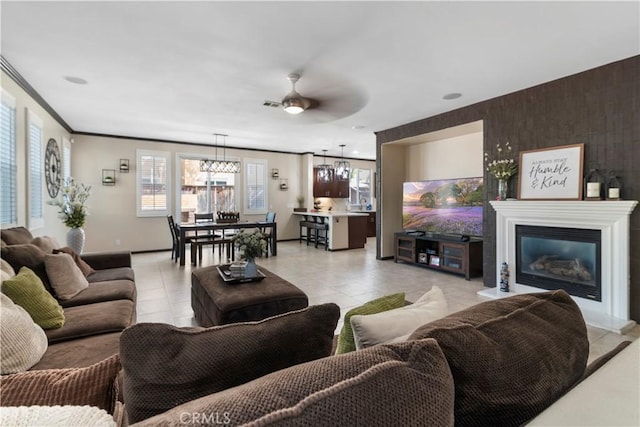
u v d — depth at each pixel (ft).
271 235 22.90
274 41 9.21
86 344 5.82
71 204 15.90
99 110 16.26
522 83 12.43
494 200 13.92
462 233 17.48
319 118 17.83
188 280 15.85
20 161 12.05
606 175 10.75
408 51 9.80
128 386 2.38
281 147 28.12
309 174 31.14
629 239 10.11
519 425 2.56
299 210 31.32
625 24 8.28
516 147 13.30
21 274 6.66
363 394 1.81
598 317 10.23
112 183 22.71
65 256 8.76
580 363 3.22
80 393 2.74
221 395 1.90
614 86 10.59
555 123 12.08
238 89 13.14
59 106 15.47
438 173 19.98
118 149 22.93
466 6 7.56
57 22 8.24
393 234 21.75
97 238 22.38
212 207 27.09
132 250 23.56
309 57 10.21
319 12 7.80
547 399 2.72
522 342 2.85
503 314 3.20
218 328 2.78
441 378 2.09
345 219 25.95
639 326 9.88
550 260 11.99
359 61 10.51
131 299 8.57
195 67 10.96
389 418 1.79
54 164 16.78
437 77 11.81
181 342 2.52
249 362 2.65
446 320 3.01
